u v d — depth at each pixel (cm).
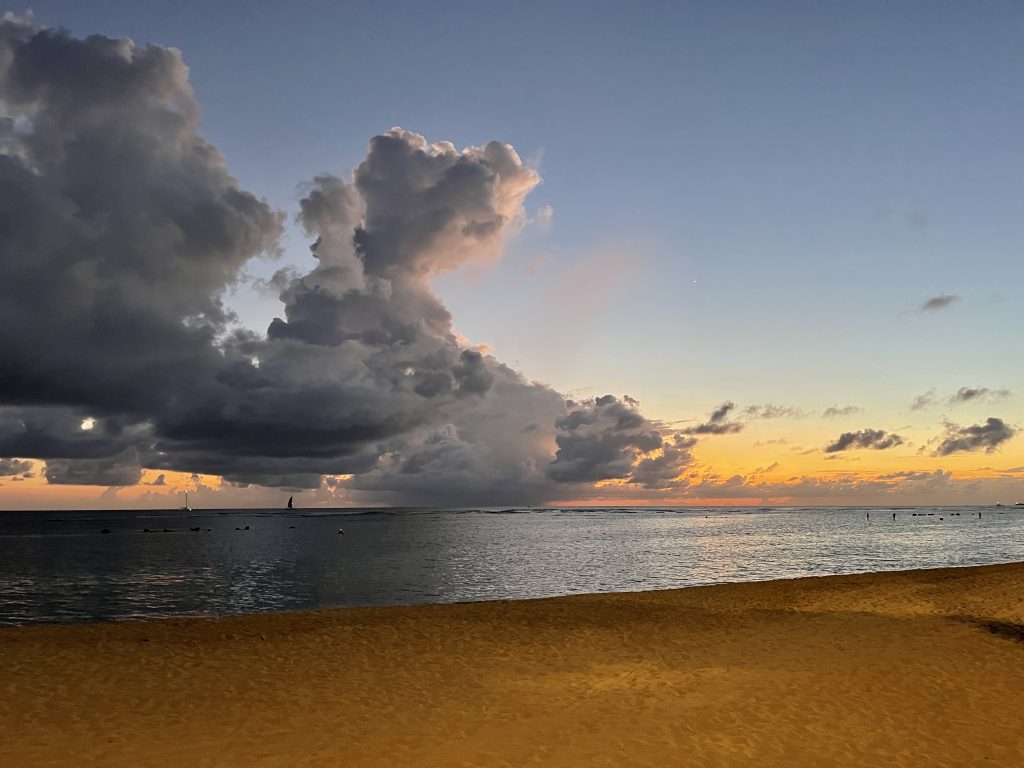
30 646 1395
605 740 841
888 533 10288
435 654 1351
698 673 1185
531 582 4125
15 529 13638
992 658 1266
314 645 1438
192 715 934
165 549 7406
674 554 6294
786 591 2322
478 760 773
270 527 14250
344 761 767
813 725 898
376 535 10500
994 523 14912
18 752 784
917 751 807
